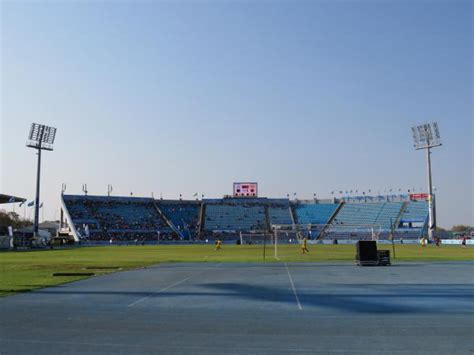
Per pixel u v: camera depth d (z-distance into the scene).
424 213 122.38
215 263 37.72
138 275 26.94
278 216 138.25
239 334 11.12
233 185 143.12
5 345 10.10
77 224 117.19
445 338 10.68
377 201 134.50
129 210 129.50
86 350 9.66
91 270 30.91
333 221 132.88
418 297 17.23
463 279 23.83
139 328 11.85
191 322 12.64
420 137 102.38
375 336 10.88
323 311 14.33
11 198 77.12
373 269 30.77
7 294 18.59
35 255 54.91
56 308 15.07
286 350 9.64
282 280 23.73
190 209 136.50
